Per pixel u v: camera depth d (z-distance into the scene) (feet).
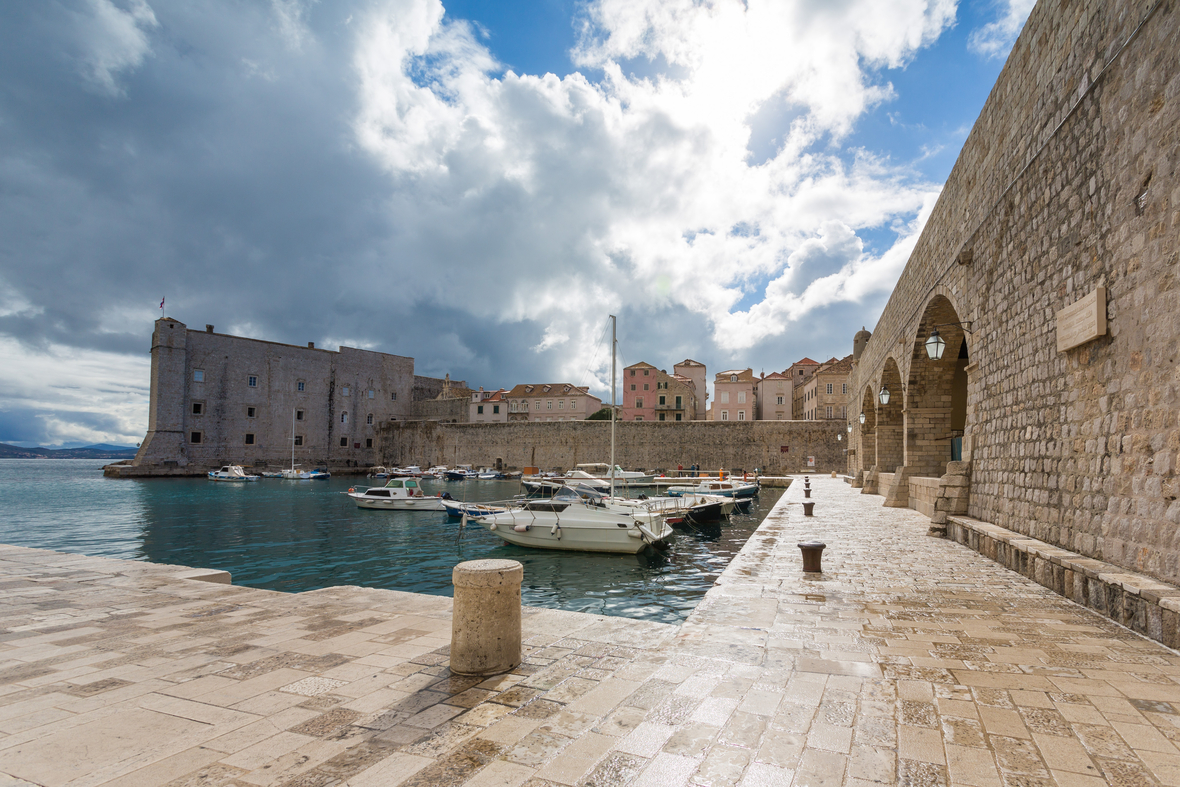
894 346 74.79
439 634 19.34
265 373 232.32
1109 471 23.40
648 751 11.22
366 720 12.75
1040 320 30.09
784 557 35.24
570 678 15.23
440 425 234.99
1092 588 22.33
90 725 12.64
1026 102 31.68
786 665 16.22
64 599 24.63
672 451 195.62
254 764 10.86
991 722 12.53
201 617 21.62
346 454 255.29
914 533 45.88
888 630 19.76
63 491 158.71
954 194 45.85
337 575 55.72
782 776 10.25
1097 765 10.64
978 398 40.83
